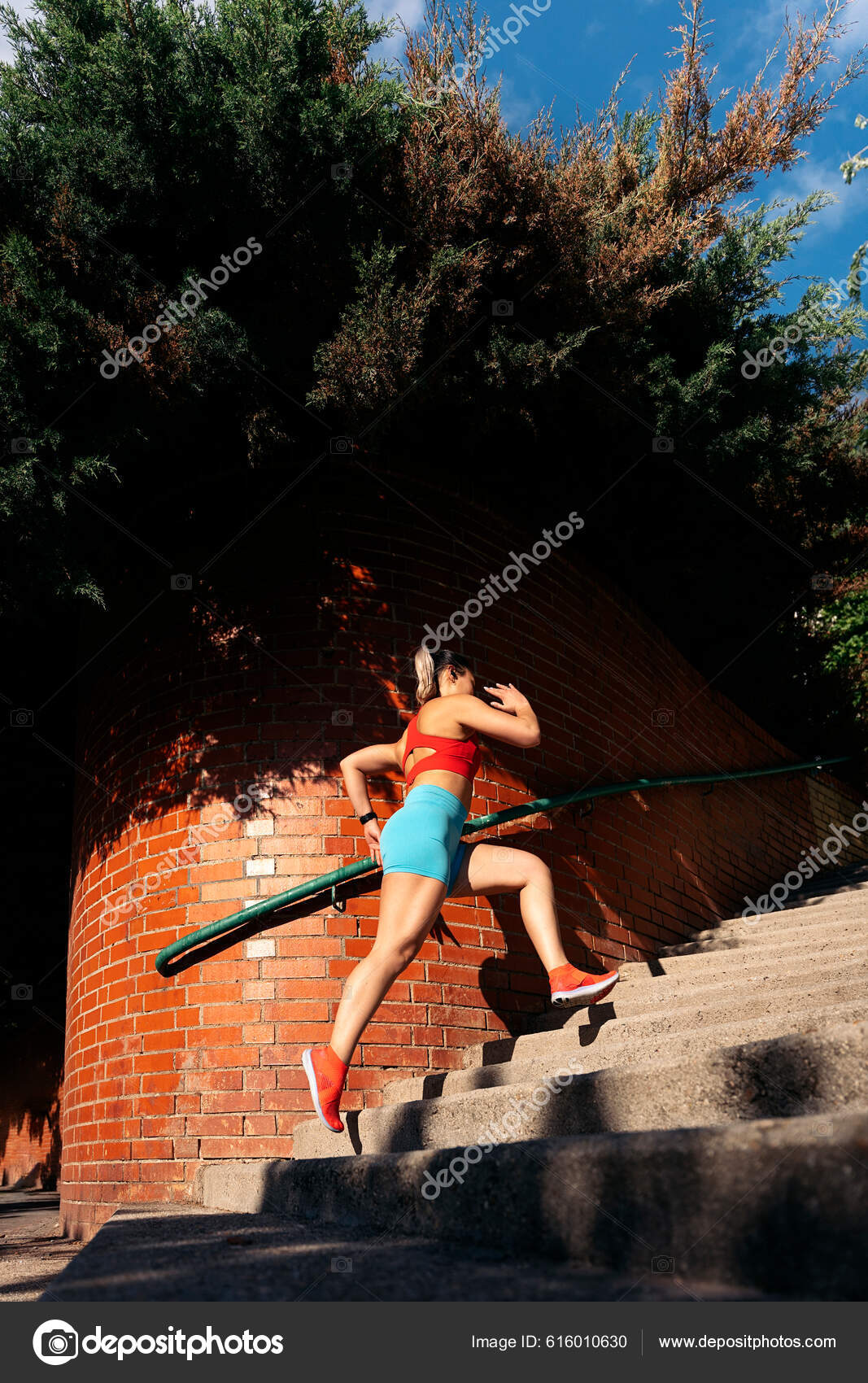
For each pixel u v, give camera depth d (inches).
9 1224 215.0
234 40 133.9
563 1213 61.2
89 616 211.8
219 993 149.4
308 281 147.9
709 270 197.6
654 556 263.7
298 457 183.2
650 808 233.9
